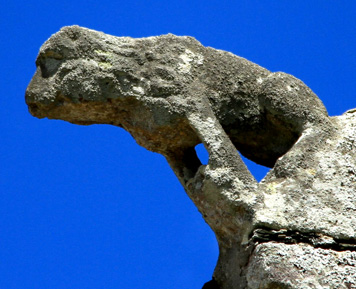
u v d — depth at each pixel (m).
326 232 10.71
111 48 11.69
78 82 11.49
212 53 11.99
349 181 11.20
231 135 12.03
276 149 12.09
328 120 11.84
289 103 11.74
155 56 11.70
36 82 11.64
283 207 10.80
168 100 11.40
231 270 11.16
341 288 10.34
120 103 11.59
